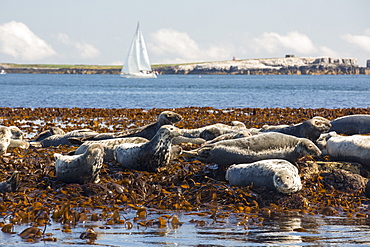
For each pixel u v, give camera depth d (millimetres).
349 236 24375
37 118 87625
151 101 149250
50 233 24422
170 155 38031
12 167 38281
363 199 32781
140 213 28562
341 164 38062
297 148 36906
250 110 105500
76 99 157125
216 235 24422
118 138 42531
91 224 26391
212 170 37156
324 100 154750
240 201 31500
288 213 29594
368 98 164375
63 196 31906
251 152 36688
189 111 101812
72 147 48125
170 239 23625
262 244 22875
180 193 33000
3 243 22688
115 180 34938
